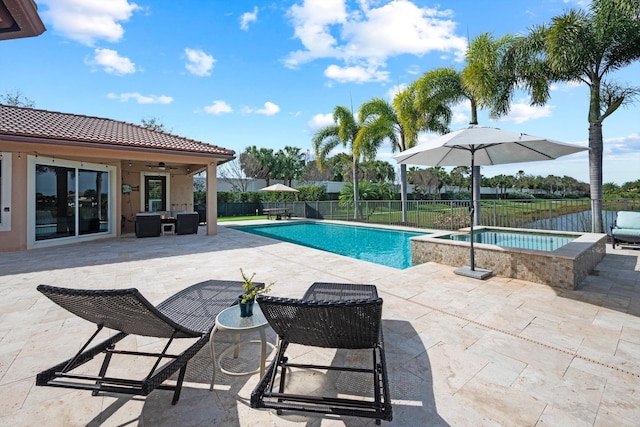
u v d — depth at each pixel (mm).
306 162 38188
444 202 12523
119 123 11773
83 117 11367
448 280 5008
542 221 9914
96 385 1887
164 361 2646
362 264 6301
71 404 2096
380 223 15219
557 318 3469
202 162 10766
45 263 6438
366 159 15430
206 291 3396
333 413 1721
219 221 17719
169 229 11773
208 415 2016
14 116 9000
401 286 4699
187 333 2289
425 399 2141
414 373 2449
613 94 8820
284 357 2336
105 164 10242
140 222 10375
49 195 8703
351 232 13633
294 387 2303
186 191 14352
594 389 2234
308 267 6043
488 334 3102
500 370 2480
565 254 4633
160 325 2119
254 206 23062
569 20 8133
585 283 4754
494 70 10102
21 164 7973
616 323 3320
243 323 2322
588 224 9008
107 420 1949
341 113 16906
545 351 2766
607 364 2551
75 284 4922
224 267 6078
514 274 5098
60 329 3250
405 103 12852
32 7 2088
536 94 9758
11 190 7859
